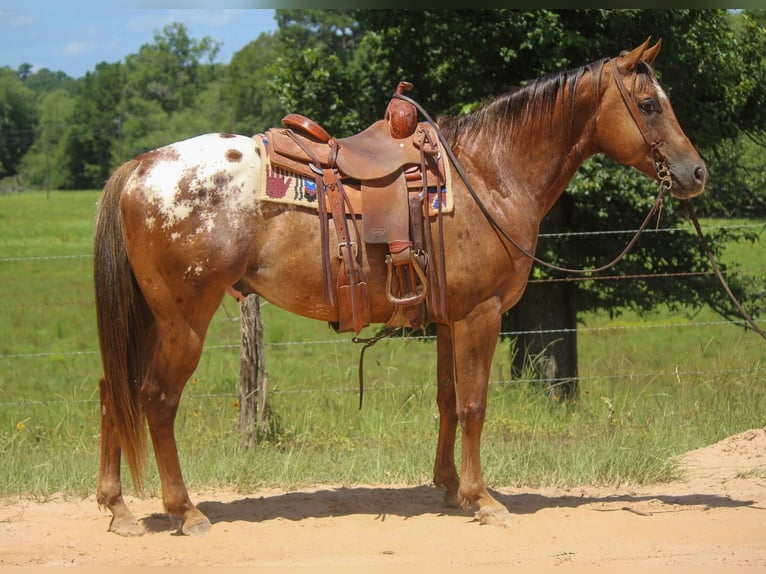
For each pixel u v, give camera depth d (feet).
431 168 16.38
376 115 32.50
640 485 19.95
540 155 17.19
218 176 15.76
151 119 200.34
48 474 19.72
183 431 24.36
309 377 34.45
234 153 16.02
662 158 16.93
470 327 16.49
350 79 33.01
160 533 16.30
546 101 17.08
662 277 31.60
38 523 16.99
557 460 20.72
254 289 16.46
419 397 26.43
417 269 15.96
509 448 21.68
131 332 16.38
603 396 27.25
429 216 16.21
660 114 16.93
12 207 155.22
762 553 14.80
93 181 201.36
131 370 16.38
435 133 16.81
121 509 16.49
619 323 58.44
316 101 32.65
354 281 16.06
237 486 19.51
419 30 30.86
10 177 214.28
